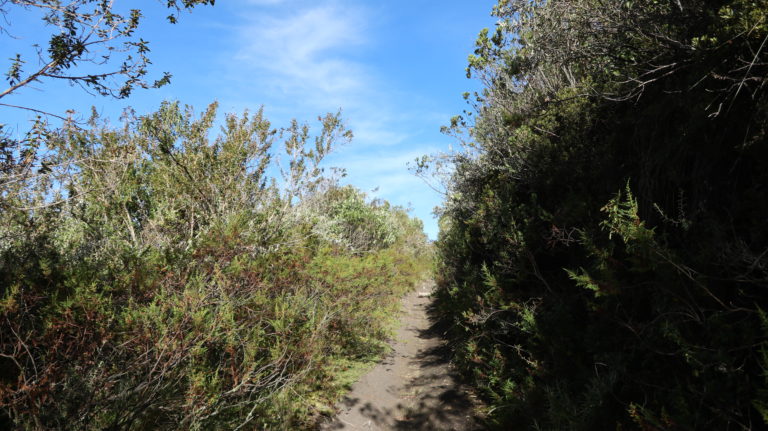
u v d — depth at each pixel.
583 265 4.38
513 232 5.43
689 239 2.78
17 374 2.93
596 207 4.17
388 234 17.08
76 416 2.84
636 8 3.12
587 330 3.60
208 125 7.24
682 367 2.63
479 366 5.98
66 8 3.41
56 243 5.15
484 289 6.32
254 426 4.01
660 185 3.18
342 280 6.67
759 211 2.32
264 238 6.21
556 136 5.48
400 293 12.12
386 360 7.92
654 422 2.28
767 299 2.25
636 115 3.70
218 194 6.77
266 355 4.42
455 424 5.03
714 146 2.64
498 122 6.77
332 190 10.31
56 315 3.03
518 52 6.64
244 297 4.47
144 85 3.76
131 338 3.15
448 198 9.02
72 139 5.07
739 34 2.31
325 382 5.53
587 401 3.06
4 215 4.08
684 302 2.45
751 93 2.46
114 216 5.88
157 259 4.42
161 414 3.45
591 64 4.51
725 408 2.14
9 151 3.30
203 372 3.52
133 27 3.58
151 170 6.95
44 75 3.30
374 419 5.29
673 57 3.05
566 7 3.65
